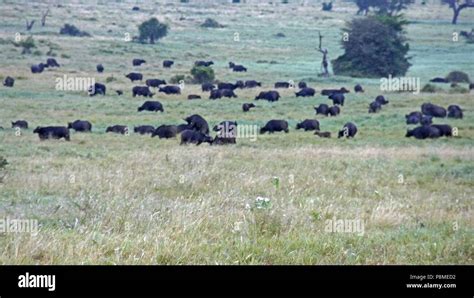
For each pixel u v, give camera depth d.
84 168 79.25
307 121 153.75
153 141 131.62
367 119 171.75
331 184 70.25
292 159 95.38
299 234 41.62
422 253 39.09
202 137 129.25
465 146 125.06
